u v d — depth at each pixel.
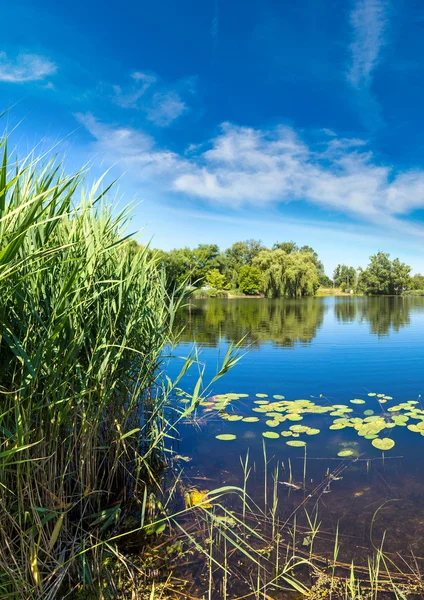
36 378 1.74
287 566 2.06
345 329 12.82
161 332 3.31
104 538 2.32
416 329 12.77
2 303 1.56
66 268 2.03
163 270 3.66
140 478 3.07
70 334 2.04
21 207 1.16
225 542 2.27
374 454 3.43
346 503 2.67
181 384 5.89
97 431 2.62
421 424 4.08
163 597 1.86
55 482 2.20
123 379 2.94
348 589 1.90
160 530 2.38
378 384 5.86
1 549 1.68
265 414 4.48
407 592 1.87
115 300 2.71
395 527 2.39
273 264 48.28
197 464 3.29
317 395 5.30
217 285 56.03
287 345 9.38
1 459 1.67
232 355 2.58
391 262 67.94
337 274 84.50
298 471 3.13
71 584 1.93
